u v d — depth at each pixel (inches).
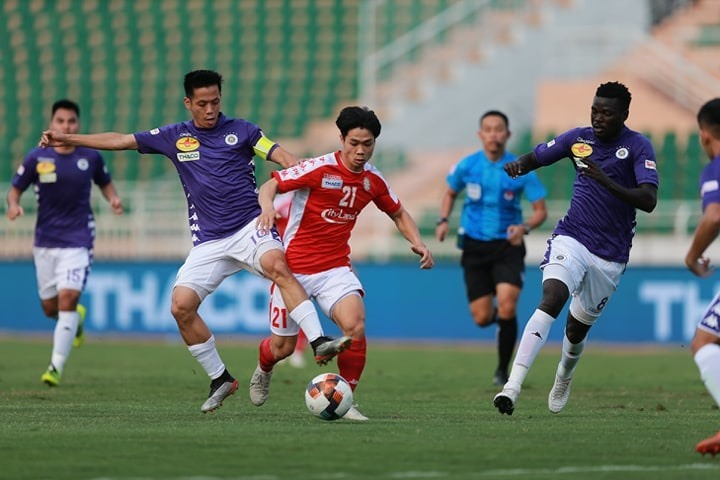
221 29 3924.7
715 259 2655.0
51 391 1526.8
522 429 1040.8
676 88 3309.5
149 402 1362.0
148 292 2881.4
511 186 1694.1
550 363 2178.9
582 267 1142.3
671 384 1705.2
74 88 3853.3
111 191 1707.7
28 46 3998.5
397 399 1435.8
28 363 2086.6
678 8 3599.9
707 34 3511.3
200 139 1183.6
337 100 3678.6
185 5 4010.8
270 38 3875.5
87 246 1669.5
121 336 2901.1
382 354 2399.1
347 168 1127.0
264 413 1206.9
